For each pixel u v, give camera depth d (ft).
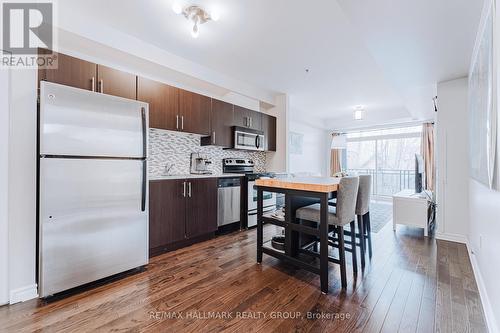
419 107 16.69
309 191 6.86
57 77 7.18
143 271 7.65
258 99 14.65
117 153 6.91
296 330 4.98
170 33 8.60
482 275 6.50
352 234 7.48
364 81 13.41
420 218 11.86
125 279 7.09
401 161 22.85
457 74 10.28
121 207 7.02
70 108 6.04
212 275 7.41
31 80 5.92
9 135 5.57
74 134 6.09
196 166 12.37
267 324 5.16
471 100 8.17
